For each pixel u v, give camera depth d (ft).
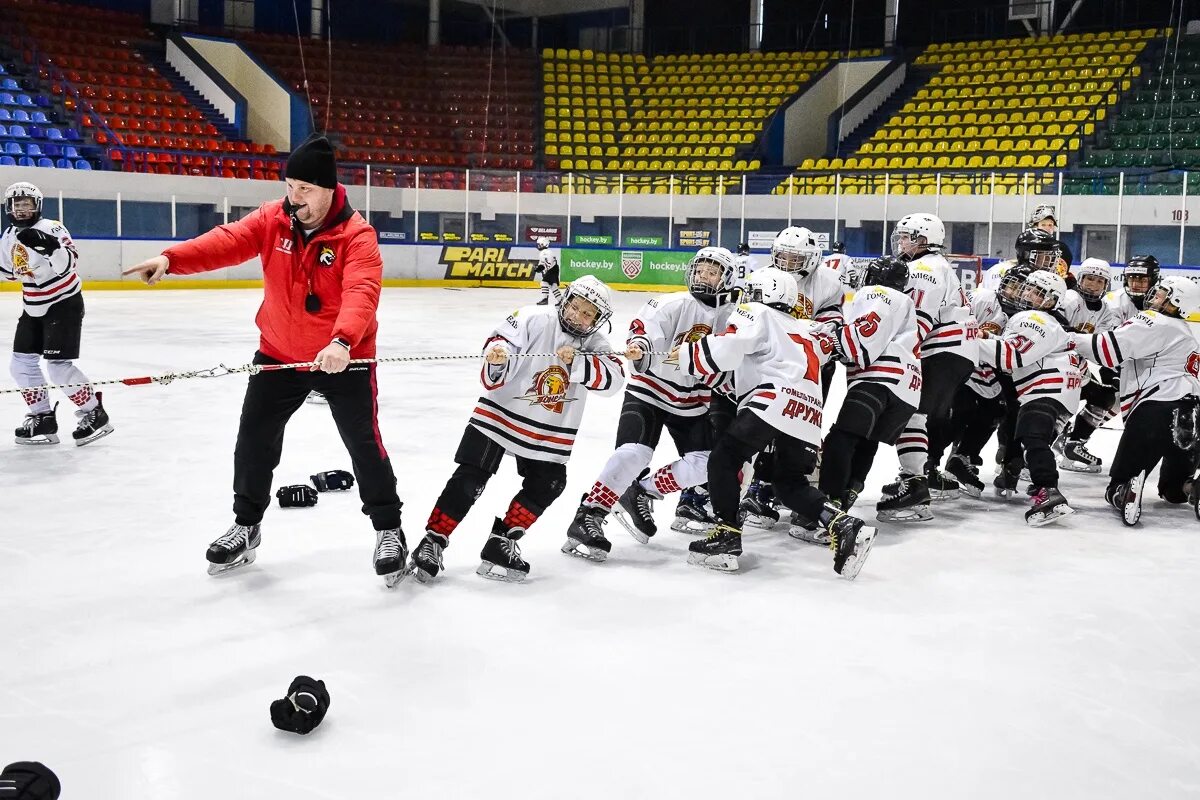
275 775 9.77
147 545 16.74
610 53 106.73
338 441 25.11
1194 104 84.69
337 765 9.96
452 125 99.45
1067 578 16.12
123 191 77.82
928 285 19.52
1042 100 90.07
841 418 18.26
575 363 15.05
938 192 77.61
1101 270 23.59
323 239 14.34
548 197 88.38
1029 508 20.90
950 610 14.56
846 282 24.54
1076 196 73.77
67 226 75.61
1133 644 13.39
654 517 19.43
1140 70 88.89
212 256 14.10
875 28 107.04
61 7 91.71
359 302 14.01
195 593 14.58
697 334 17.88
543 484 15.34
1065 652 13.08
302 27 108.68
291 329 14.65
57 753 10.13
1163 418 19.40
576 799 9.43
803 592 15.25
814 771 10.02
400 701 11.32
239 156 85.05
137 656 12.41
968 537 18.58
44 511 18.67
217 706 11.15
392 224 87.45
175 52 93.25
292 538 17.24
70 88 84.07
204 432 26.00
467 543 17.29
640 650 12.86
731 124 98.07
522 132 99.66
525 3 113.70
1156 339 19.43
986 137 88.63
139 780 9.67
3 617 13.57
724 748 10.42
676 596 14.92
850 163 89.86
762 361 16.19
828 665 12.52
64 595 14.42
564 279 87.35
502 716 11.01
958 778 9.95
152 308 61.46
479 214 88.43
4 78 81.15
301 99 91.86
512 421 15.10
